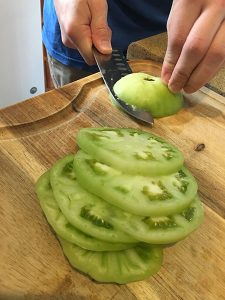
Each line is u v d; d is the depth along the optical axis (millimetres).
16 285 139
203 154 206
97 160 165
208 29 188
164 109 225
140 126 219
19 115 210
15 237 153
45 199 158
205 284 148
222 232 167
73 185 159
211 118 230
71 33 235
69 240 144
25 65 412
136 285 144
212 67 203
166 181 166
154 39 285
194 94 246
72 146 199
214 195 184
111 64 242
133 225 146
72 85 236
